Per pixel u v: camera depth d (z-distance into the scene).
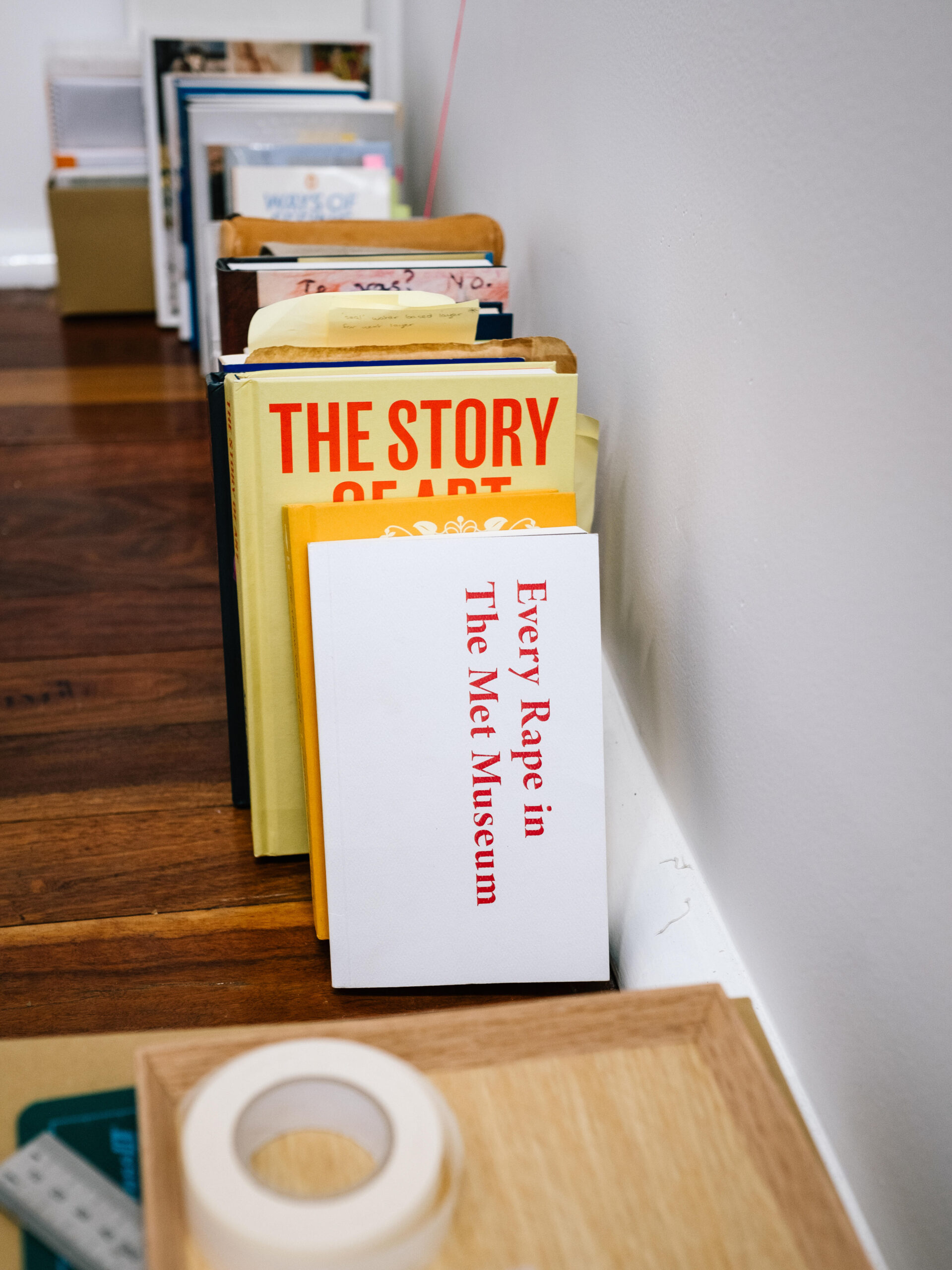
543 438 0.86
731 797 0.74
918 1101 0.52
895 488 0.52
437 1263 0.41
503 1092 0.48
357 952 0.80
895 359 0.51
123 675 1.24
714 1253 0.42
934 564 0.49
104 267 2.74
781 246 0.63
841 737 0.58
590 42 1.01
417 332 0.91
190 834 0.99
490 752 0.80
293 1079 0.42
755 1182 0.45
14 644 1.29
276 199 1.65
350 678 0.78
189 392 2.23
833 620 0.59
